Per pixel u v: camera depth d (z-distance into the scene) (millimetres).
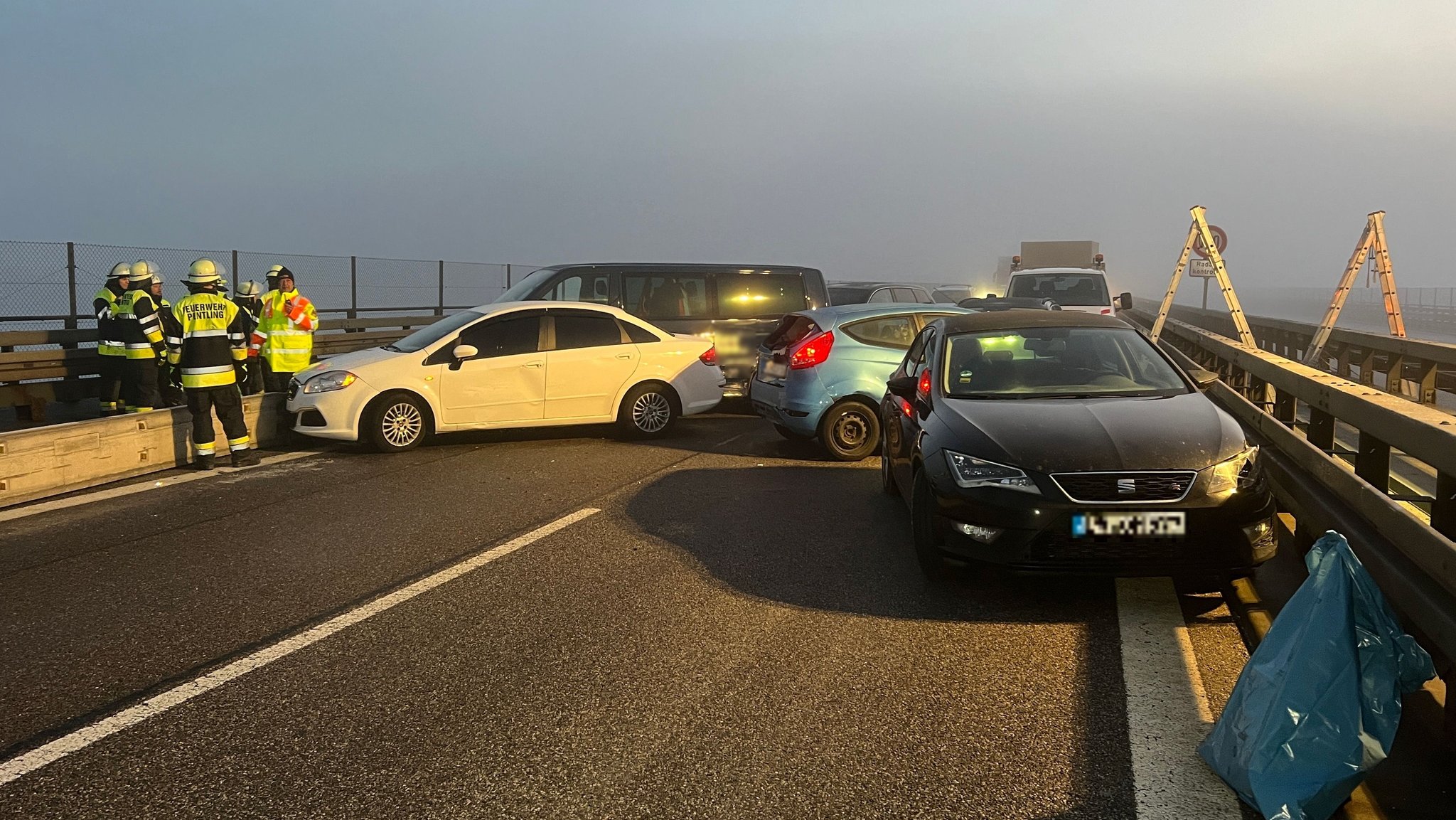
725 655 4574
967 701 4051
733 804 3229
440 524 7250
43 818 3178
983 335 6953
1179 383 6312
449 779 3414
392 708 4012
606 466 9719
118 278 13508
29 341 14750
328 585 5734
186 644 4773
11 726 3881
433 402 10711
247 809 3225
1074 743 3660
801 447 10922
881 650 4637
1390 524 3998
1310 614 3230
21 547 6648
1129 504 4977
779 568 6055
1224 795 3270
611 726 3820
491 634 4879
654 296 13445
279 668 4457
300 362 12391
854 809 3199
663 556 6328
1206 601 5363
